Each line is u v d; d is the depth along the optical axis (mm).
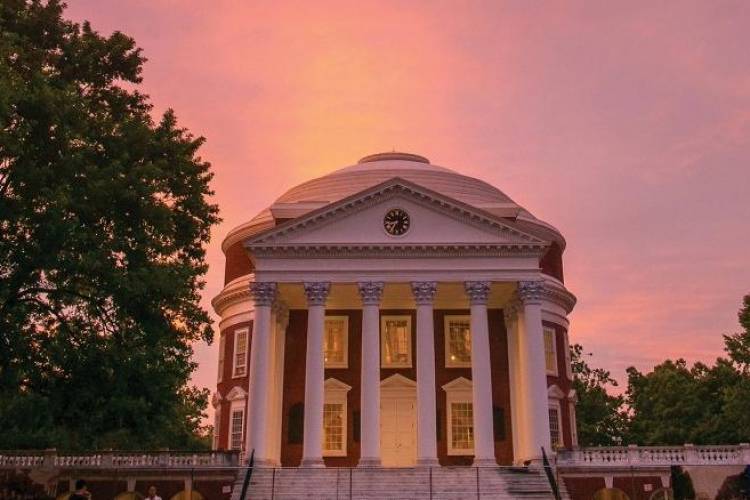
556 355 50469
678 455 37969
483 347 40844
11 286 30062
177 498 37125
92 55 34656
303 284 42031
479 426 39719
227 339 53156
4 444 40469
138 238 32469
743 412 58719
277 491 36188
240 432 49469
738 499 36594
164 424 34625
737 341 65250
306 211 50406
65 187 29906
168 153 35562
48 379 32031
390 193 43156
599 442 81875
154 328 32781
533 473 37656
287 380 47125
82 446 41844
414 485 36281
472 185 56500
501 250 42375
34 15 33406
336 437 46125
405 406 46844
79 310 33281
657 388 75750
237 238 56094
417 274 42031
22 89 28375
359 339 48125
